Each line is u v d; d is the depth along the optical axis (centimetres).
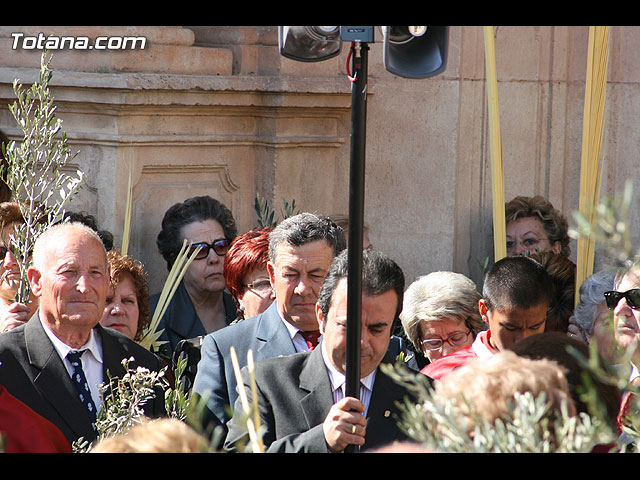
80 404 600
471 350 676
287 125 1169
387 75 1248
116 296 779
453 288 732
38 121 659
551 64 1279
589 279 678
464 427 301
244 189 1177
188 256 964
